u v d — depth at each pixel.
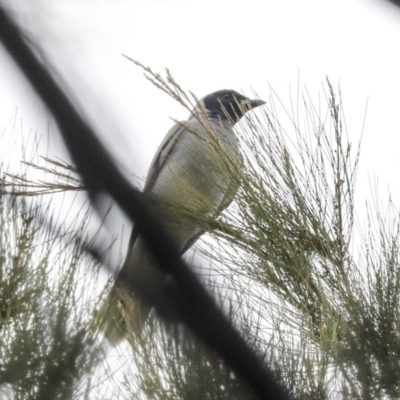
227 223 4.71
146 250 3.85
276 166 4.76
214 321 3.75
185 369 3.65
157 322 3.75
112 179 3.62
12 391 3.27
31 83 3.15
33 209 3.81
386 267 4.14
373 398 3.70
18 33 3.03
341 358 3.80
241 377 3.66
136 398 3.54
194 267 4.00
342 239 4.58
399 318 3.89
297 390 3.70
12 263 3.58
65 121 3.32
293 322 4.25
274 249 4.53
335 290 4.31
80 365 3.34
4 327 3.41
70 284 3.54
